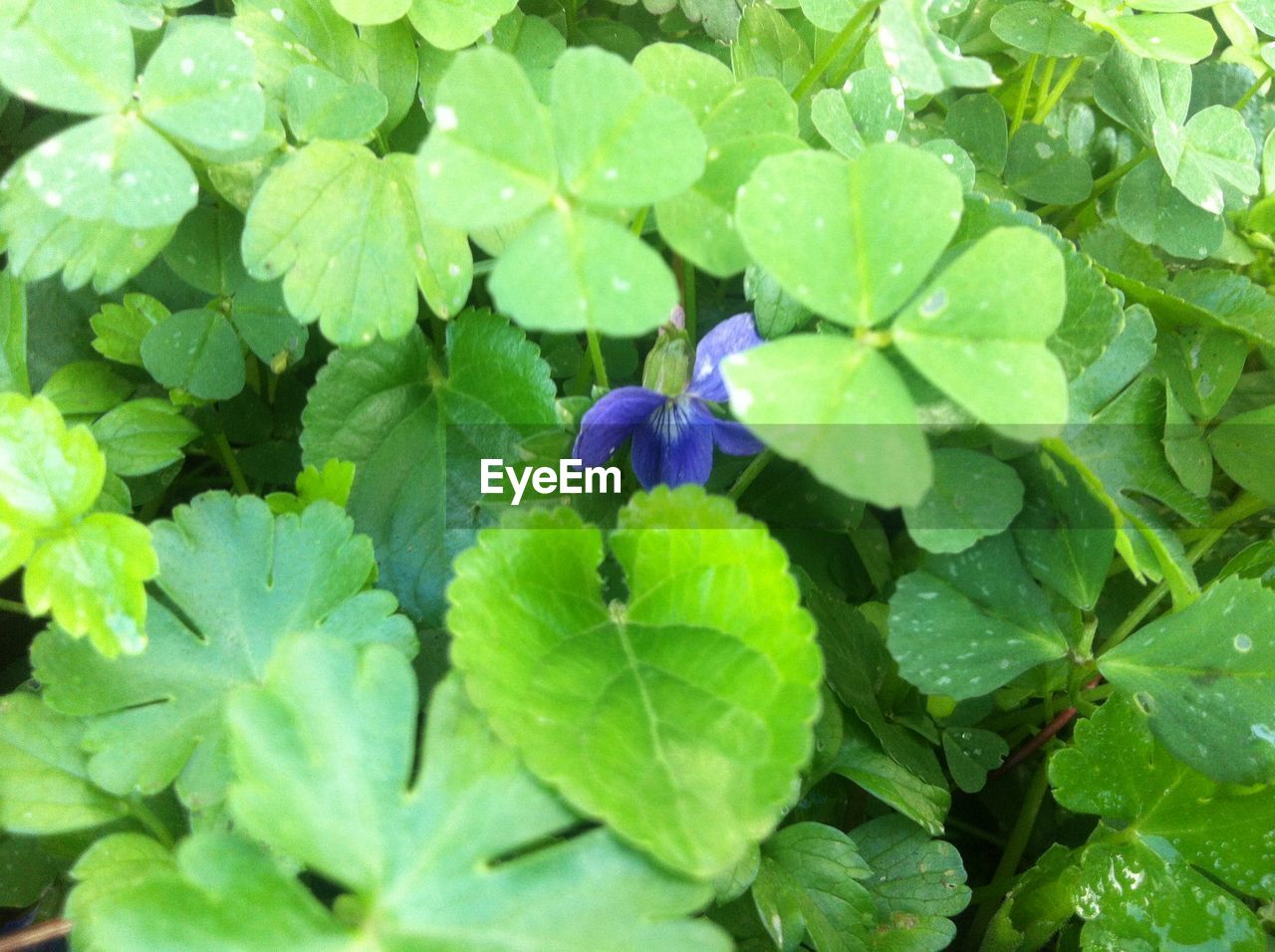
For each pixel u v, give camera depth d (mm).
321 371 161
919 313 112
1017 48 212
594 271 104
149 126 128
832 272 112
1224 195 195
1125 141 215
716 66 141
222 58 131
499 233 149
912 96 181
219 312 165
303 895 101
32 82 124
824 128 163
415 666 160
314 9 160
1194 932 151
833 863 154
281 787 103
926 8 151
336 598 142
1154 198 190
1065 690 182
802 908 151
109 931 94
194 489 195
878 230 114
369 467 163
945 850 164
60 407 161
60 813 130
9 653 186
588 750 110
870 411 105
